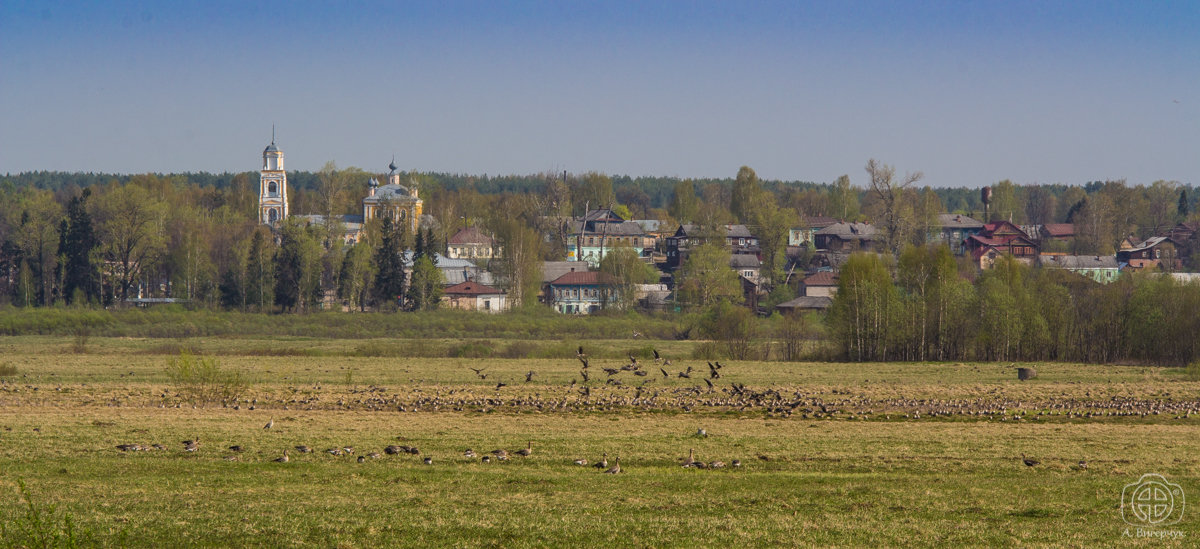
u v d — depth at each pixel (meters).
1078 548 34.81
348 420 66.12
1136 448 56.53
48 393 81.38
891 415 73.88
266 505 39.28
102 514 37.25
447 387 90.56
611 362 120.12
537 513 38.50
